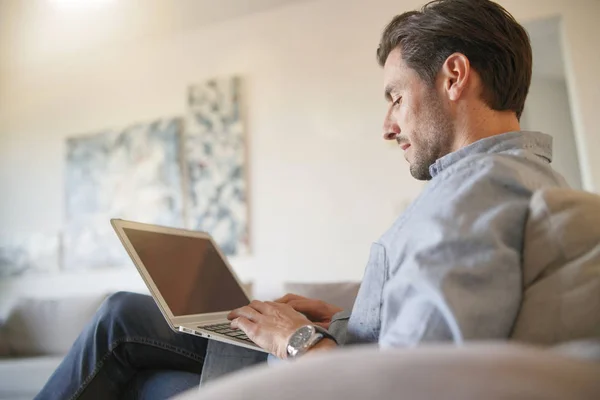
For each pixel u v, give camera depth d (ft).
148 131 11.50
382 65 3.20
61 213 12.07
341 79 10.12
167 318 3.07
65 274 11.75
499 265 1.82
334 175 9.94
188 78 11.39
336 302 5.94
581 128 8.36
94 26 11.06
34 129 12.60
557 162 12.30
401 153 9.52
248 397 1.02
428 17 2.84
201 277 3.79
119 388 3.38
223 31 11.21
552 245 1.89
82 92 12.30
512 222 1.96
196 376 3.26
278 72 10.66
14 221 12.47
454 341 1.68
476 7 2.76
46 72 12.67
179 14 10.78
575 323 1.75
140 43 11.88
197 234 4.23
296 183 10.21
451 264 1.81
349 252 9.65
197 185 10.93
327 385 1.00
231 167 10.69
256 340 2.70
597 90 8.34
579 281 1.81
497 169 2.11
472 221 1.93
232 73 11.04
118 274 11.27
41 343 8.37
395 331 1.81
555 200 1.96
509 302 1.78
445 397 0.93
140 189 11.39
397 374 0.99
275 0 10.51
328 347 2.45
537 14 8.80
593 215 1.92
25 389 7.07
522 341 1.77
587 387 0.95
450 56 2.73
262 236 10.34
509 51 2.69
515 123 2.78
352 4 10.20
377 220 9.53
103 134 11.91
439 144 2.78
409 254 2.02
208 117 11.02
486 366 0.98
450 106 2.74
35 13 10.44
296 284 6.27
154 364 3.51
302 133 10.30
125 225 3.45
